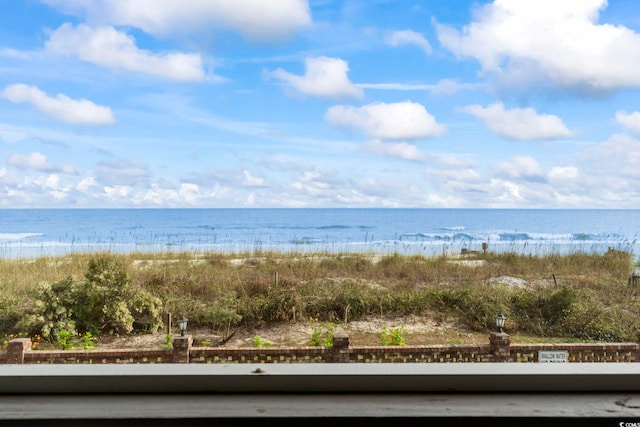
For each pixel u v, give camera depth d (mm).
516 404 1019
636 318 9312
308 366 1104
